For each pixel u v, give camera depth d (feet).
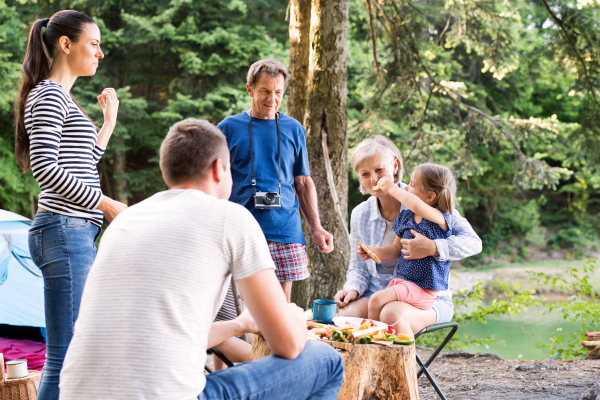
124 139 45.29
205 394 4.61
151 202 4.94
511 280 43.96
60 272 6.62
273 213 9.11
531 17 43.47
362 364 6.18
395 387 6.18
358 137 23.04
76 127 6.92
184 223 4.64
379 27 22.58
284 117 9.57
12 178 37.60
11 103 35.27
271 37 45.75
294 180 9.93
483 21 23.59
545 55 22.29
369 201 9.02
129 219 4.83
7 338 14.56
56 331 6.59
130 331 4.34
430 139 25.26
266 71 9.14
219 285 4.64
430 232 7.82
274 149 9.25
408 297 7.65
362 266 9.02
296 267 9.25
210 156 5.14
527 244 56.75
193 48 43.01
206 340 4.60
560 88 51.57
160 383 4.26
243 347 7.61
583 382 10.29
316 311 7.42
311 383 5.24
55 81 7.09
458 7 23.24
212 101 41.68
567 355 14.25
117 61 44.88
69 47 7.04
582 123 22.45
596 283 41.19
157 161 44.52
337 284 14.66
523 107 52.13
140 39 41.55
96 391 4.27
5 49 34.30
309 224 10.08
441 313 7.98
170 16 42.29
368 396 6.19
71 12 7.11
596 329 15.38
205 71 41.78
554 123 24.09
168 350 4.33
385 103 23.04
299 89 15.58
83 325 4.47
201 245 4.57
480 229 57.57
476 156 47.11
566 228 59.26
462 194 51.13
